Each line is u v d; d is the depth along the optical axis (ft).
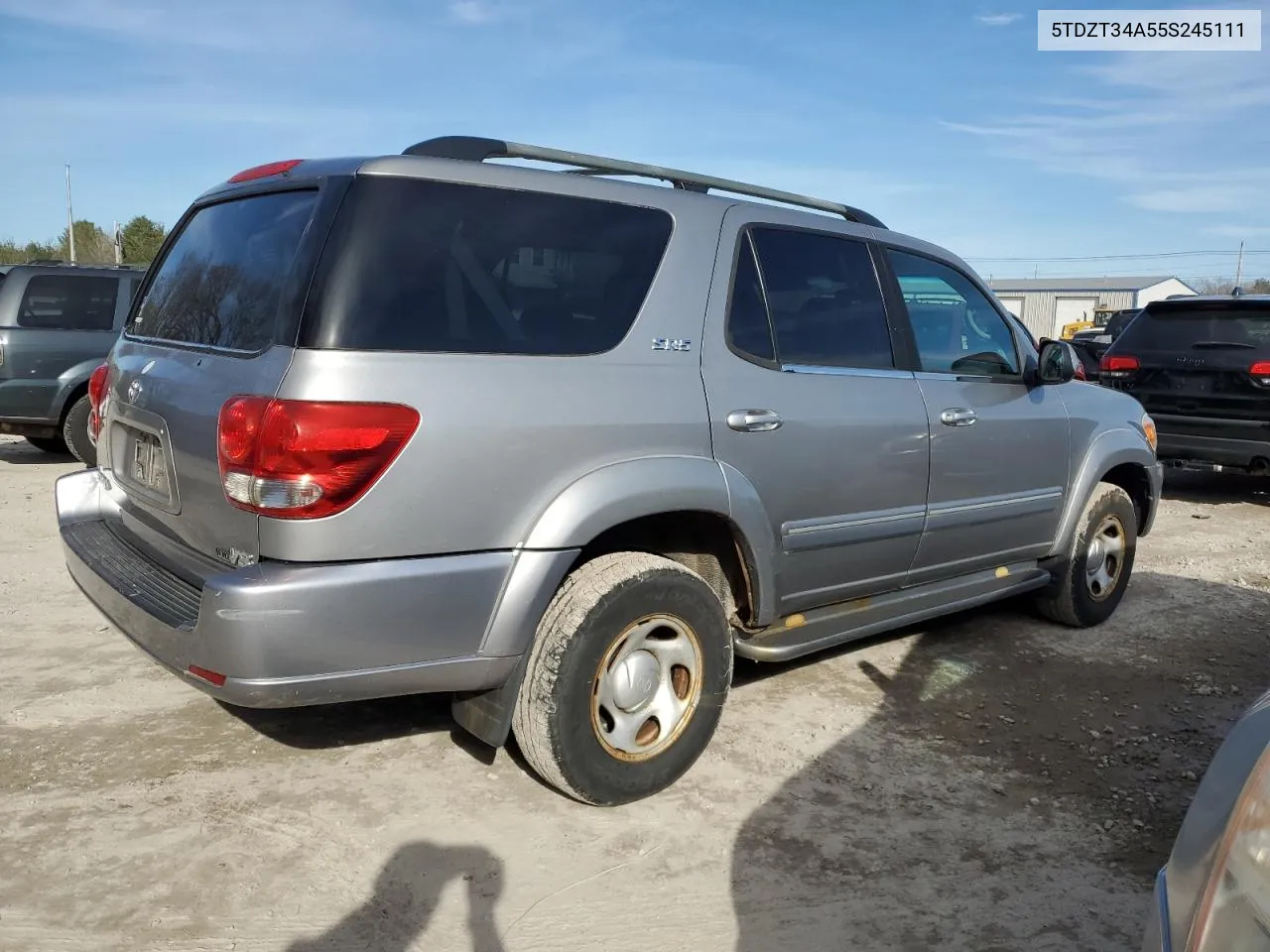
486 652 9.76
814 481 12.42
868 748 12.71
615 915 9.09
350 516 8.83
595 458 10.21
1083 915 9.39
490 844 10.14
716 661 11.40
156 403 10.36
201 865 9.59
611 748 10.64
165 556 10.30
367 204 9.41
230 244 10.88
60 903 8.92
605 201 11.05
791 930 8.99
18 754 11.71
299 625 8.70
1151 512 19.25
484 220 10.07
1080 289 214.07
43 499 26.35
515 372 9.78
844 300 13.39
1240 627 18.40
